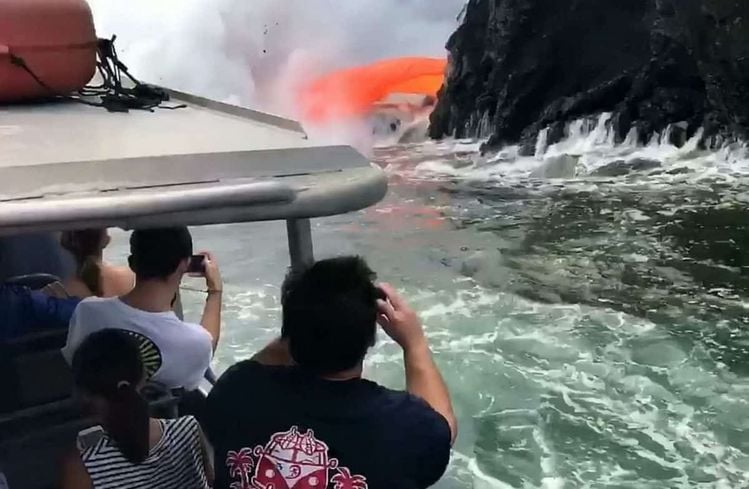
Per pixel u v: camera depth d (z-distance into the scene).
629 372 9.74
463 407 9.12
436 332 11.03
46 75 3.13
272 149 2.38
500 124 24.41
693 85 21.45
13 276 3.80
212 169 2.22
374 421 2.42
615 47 23.22
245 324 10.93
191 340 3.25
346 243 15.07
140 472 2.61
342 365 2.47
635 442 8.33
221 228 15.09
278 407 2.45
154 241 3.19
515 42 24.23
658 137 21.77
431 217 16.78
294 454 2.38
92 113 3.02
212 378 3.78
